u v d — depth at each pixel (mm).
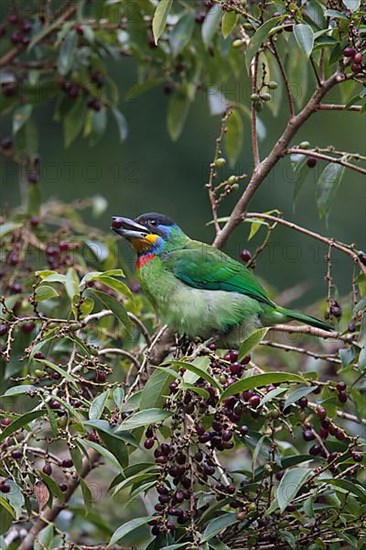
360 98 8945
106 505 11453
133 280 11977
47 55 14078
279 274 20406
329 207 9500
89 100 12992
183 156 22219
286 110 22062
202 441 7848
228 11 9281
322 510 8109
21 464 8039
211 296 10414
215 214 9773
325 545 8109
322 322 10609
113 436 7578
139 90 13109
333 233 21266
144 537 10117
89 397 8789
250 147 21297
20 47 13016
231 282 10531
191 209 21906
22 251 11555
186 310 10406
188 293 10422
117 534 7641
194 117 22375
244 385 7477
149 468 7891
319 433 8641
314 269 20484
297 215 20859
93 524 10172
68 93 12820
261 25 8688
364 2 8758
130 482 7699
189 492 7832
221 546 7715
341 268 20406
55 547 8336
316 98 9219
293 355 11930
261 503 8062
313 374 9141
